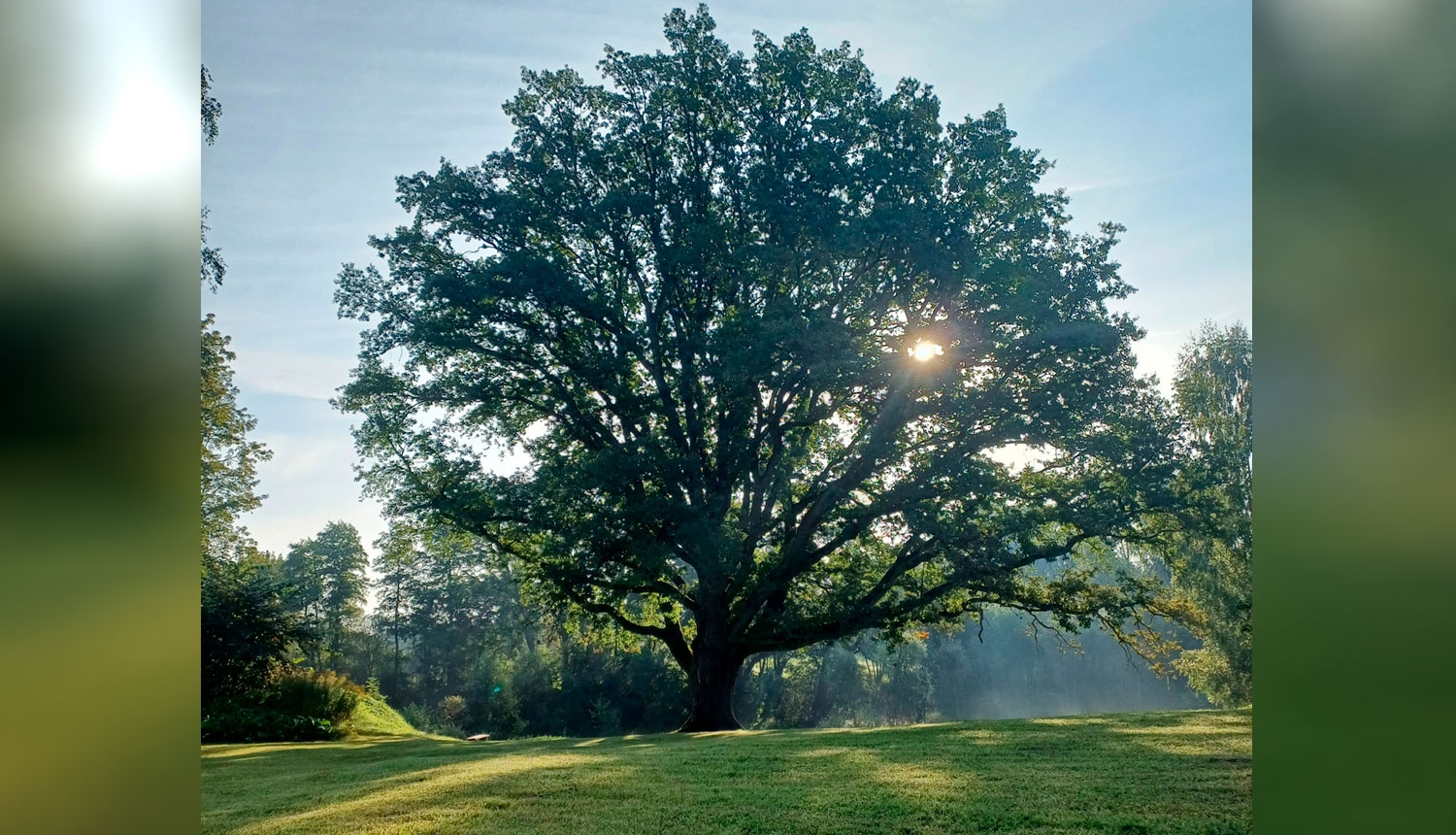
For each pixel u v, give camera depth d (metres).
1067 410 19.19
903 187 19.38
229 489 21.50
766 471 20.56
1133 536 20.94
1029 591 21.25
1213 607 22.61
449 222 21.64
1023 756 8.89
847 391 19.50
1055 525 21.31
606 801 7.72
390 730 19.55
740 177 20.62
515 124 21.64
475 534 21.88
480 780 9.12
